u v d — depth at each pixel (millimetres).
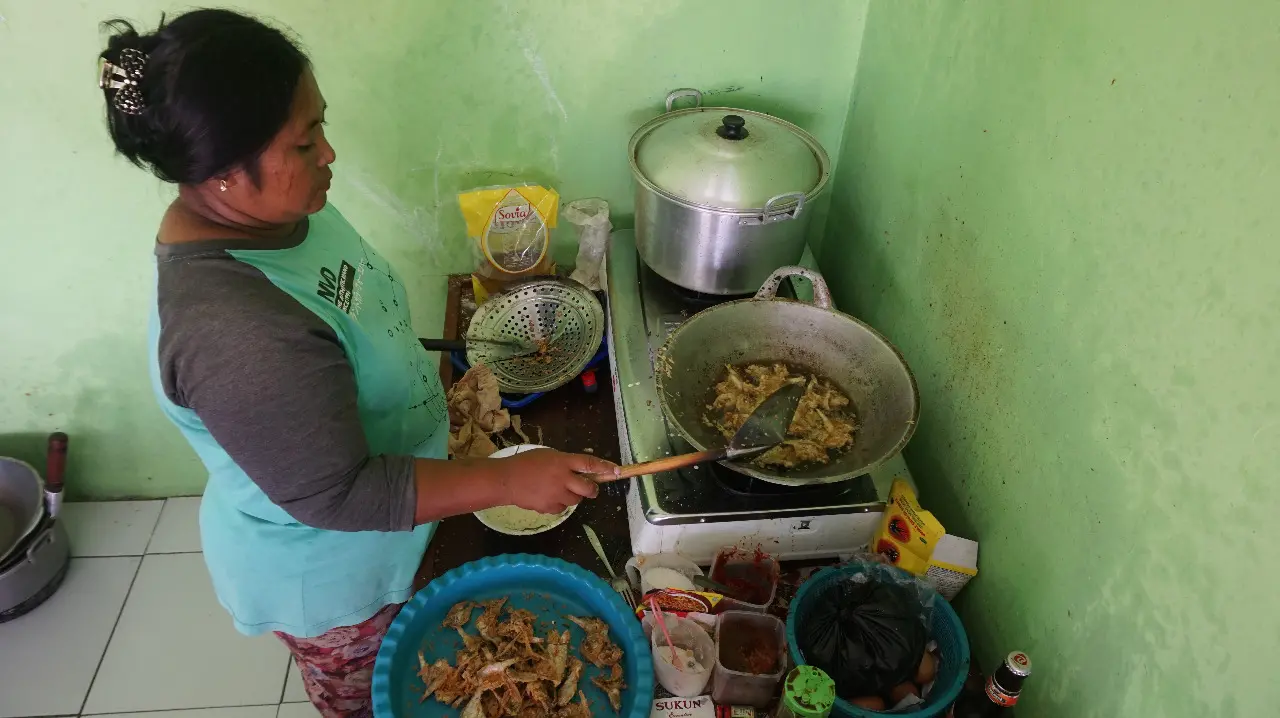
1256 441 635
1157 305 739
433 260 1664
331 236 915
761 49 1447
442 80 1418
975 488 1089
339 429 748
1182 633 717
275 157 700
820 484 1028
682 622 1022
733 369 1190
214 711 1676
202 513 1032
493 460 898
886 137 1360
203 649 1772
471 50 1391
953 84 1117
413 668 1014
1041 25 907
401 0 1317
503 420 1337
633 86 1473
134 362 1727
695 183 1250
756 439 1045
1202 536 693
